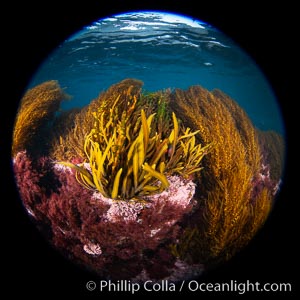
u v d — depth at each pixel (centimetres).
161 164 66
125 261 81
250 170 81
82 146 74
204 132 75
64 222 80
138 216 72
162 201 71
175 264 81
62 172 77
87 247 81
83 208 75
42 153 80
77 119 77
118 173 65
